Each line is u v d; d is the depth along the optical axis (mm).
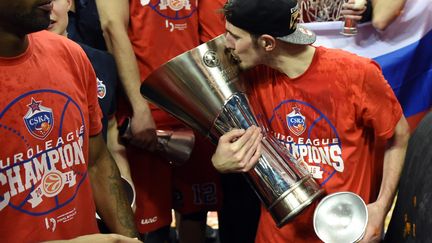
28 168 1319
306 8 2531
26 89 1309
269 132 1837
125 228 1637
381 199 1796
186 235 2648
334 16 2527
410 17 2512
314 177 1822
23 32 1269
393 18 2471
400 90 2615
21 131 1302
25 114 1307
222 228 2596
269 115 1819
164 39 2322
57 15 1898
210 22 2357
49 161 1356
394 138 1837
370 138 1832
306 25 2543
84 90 1469
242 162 1686
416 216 1459
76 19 2287
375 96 1740
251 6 1641
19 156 1304
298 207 1687
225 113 1700
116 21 2217
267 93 1801
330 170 1813
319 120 1772
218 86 1695
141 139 2252
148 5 2279
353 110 1751
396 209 1688
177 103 1755
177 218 2912
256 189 1749
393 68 2580
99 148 1614
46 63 1360
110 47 2254
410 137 1750
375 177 1914
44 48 1375
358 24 2527
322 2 2510
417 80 2602
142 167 2391
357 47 2570
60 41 1430
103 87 2121
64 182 1392
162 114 2342
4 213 1298
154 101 1812
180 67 1695
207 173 2502
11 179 1297
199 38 2418
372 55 2576
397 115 1785
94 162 1616
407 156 1699
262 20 1648
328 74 1730
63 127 1379
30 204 1330
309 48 1748
